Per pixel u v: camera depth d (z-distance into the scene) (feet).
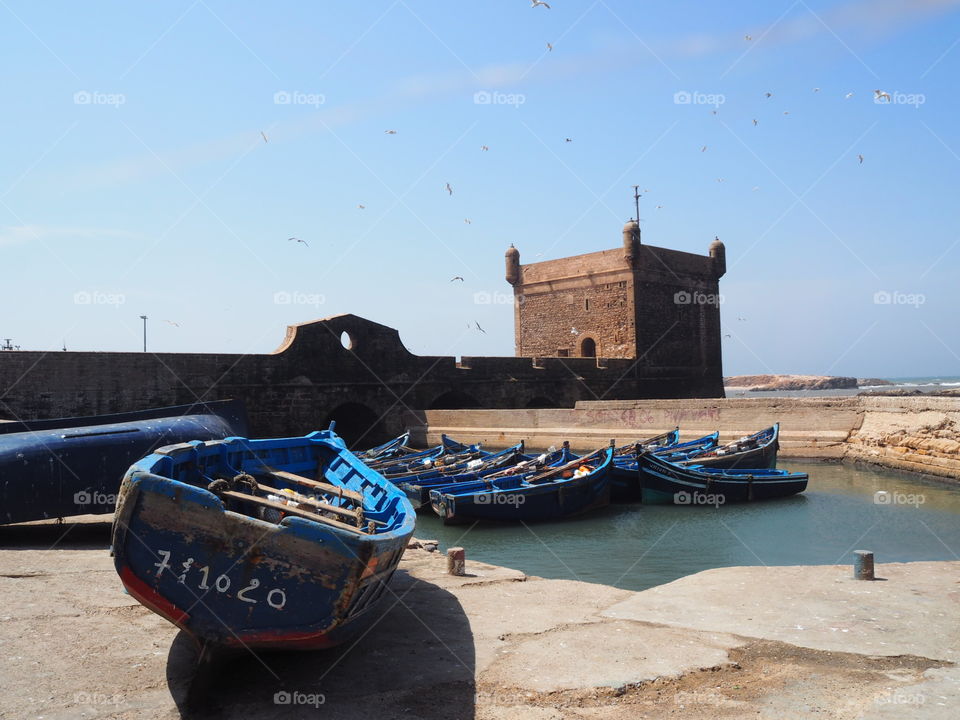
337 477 32.99
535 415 114.62
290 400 105.40
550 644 22.38
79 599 26.03
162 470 22.45
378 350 117.08
